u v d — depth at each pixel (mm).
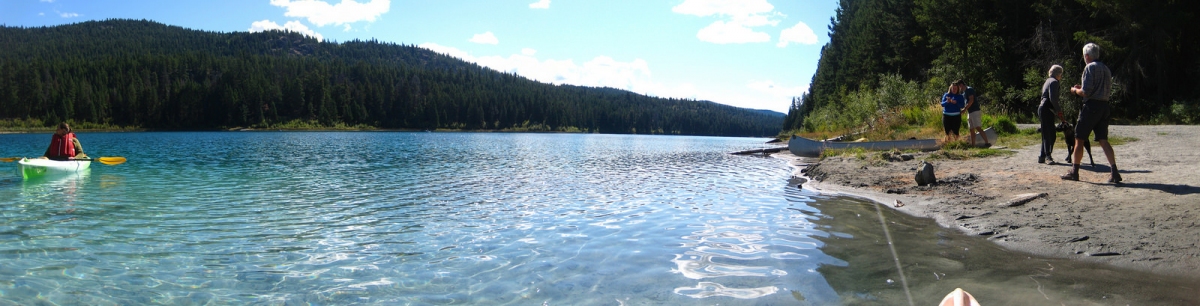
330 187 9680
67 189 9375
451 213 6676
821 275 3730
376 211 6871
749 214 6281
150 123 119125
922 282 3506
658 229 5480
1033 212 5438
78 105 114875
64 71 135375
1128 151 9930
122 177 11562
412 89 157625
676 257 4324
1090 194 6016
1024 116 28000
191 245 4980
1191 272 3473
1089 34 26547
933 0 32062
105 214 6719
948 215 5723
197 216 6539
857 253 4301
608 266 4105
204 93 122375
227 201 7852
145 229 5746
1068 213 5246
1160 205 5176
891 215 5988
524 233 5391
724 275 3805
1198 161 8031
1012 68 30922
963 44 31781
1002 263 3891
